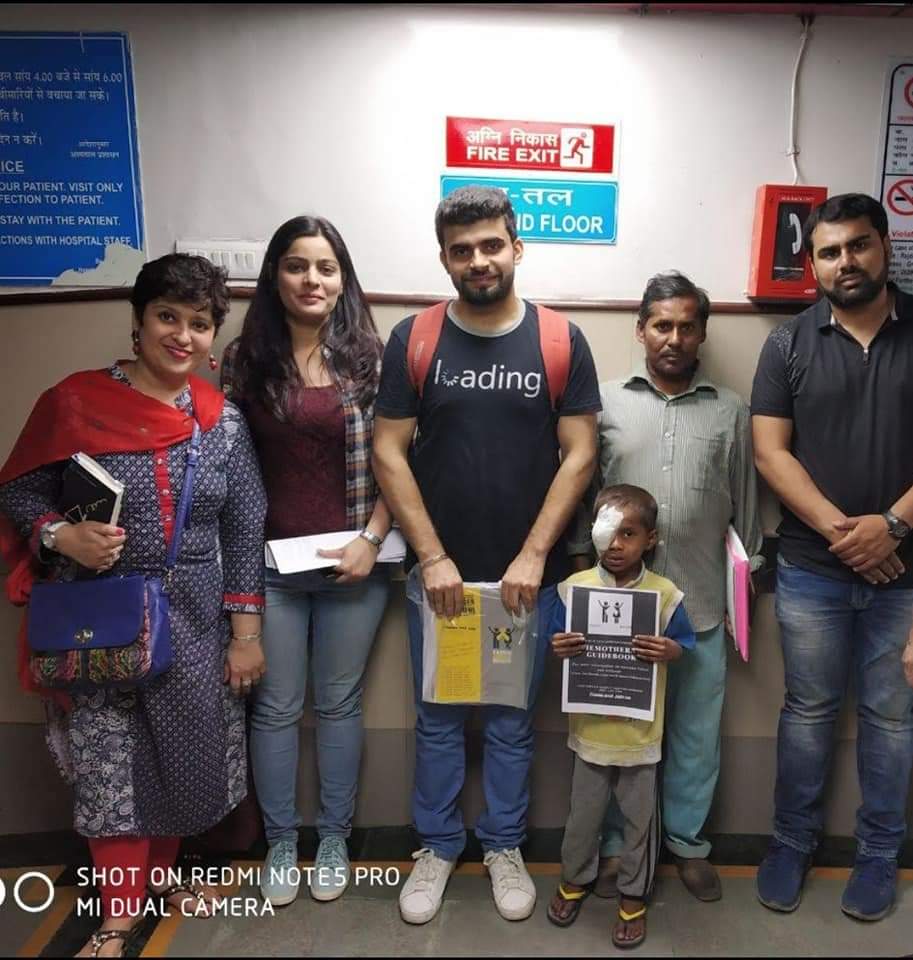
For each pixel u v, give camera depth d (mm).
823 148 1801
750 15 1739
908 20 1742
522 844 1973
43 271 1825
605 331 1857
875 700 1721
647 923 1706
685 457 1664
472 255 1467
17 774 2016
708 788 1796
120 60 1736
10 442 1885
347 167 1787
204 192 1797
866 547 1599
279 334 1655
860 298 1556
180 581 1519
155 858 1736
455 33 1734
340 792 1854
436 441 1610
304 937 1666
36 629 1457
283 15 1723
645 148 1790
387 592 1815
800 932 1687
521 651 1654
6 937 1688
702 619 1704
